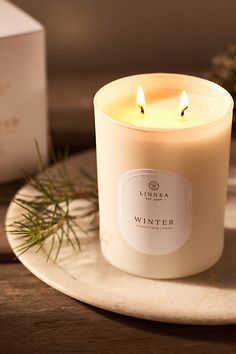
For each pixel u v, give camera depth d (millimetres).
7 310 499
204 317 475
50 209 593
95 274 520
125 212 498
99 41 776
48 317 493
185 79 540
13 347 472
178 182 478
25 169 641
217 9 767
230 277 518
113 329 483
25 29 587
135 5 759
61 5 754
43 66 608
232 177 629
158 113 516
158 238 499
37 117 626
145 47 784
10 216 578
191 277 518
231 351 466
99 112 487
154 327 484
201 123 500
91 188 595
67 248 548
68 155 679
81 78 768
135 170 477
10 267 538
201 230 504
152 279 516
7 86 597
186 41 784
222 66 698
